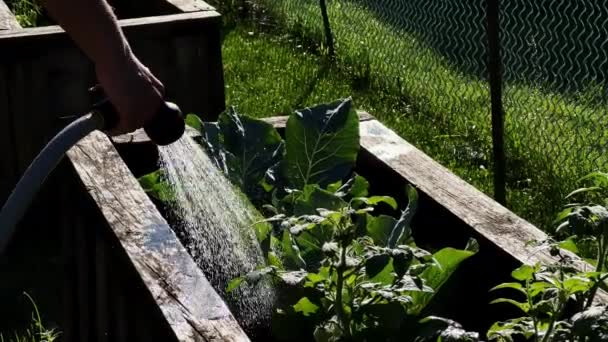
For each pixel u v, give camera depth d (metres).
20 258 2.76
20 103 3.02
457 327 1.63
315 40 5.20
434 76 4.36
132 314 1.80
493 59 3.25
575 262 1.70
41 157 1.29
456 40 4.58
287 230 1.91
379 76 4.60
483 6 4.95
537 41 4.79
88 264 2.16
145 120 1.28
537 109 3.88
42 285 2.69
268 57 4.99
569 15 5.31
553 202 3.34
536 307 1.54
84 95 3.06
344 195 2.08
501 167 3.28
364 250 1.71
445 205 2.04
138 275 1.68
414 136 3.96
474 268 1.95
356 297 1.71
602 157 3.57
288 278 1.67
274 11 5.56
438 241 2.09
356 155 2.23
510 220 1.97
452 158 3.76
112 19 1.22
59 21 1.20
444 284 1.93
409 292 1.81
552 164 3.55
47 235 2.78
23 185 1.28
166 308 1.57
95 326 2.17
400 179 2.21
